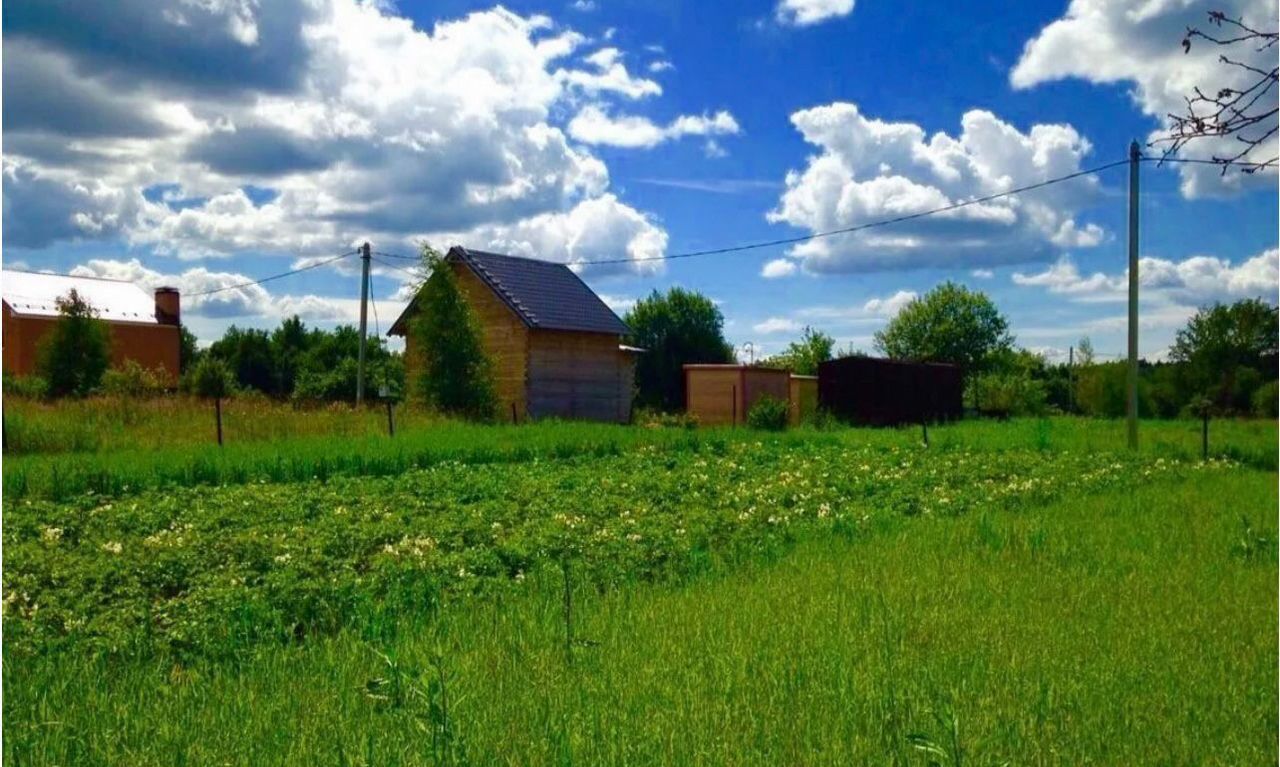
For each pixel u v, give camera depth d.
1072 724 5.82
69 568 10.07
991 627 8.00
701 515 14.13
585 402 39.62
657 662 6.99
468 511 14.45
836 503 16.14
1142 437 29.69
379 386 42.84
